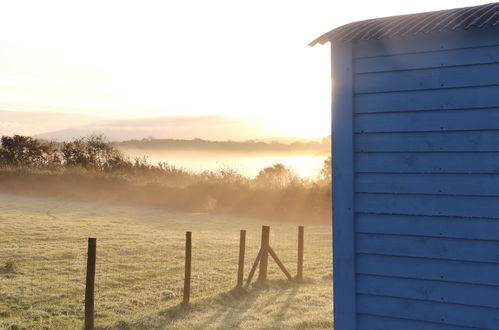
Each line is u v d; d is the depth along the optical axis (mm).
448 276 4828
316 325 9281
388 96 5090
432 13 5426
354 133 5227
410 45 5012
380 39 5066
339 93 5273
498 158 4684
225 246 18281
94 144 41469
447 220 4848
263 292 12078
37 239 18844
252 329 9102
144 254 16422
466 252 4770
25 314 10094
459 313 4789
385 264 5074
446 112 4871
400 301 5016
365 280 5156
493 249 4676
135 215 27266
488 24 4590
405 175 5020
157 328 9203
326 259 16344
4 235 19375
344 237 5215
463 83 4805
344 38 5195
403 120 5027
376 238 5117
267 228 12930
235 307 10781
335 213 5254
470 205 4766
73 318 9898
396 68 5051
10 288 11938
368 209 5148
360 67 5211
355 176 5215
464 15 4969
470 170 4773
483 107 4734
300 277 13430
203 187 30625
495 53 4695
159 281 12875
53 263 14734
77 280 12859
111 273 13672
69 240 18828
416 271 4953
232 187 29672
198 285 12570
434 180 4902
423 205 4938
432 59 4918
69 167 38938
